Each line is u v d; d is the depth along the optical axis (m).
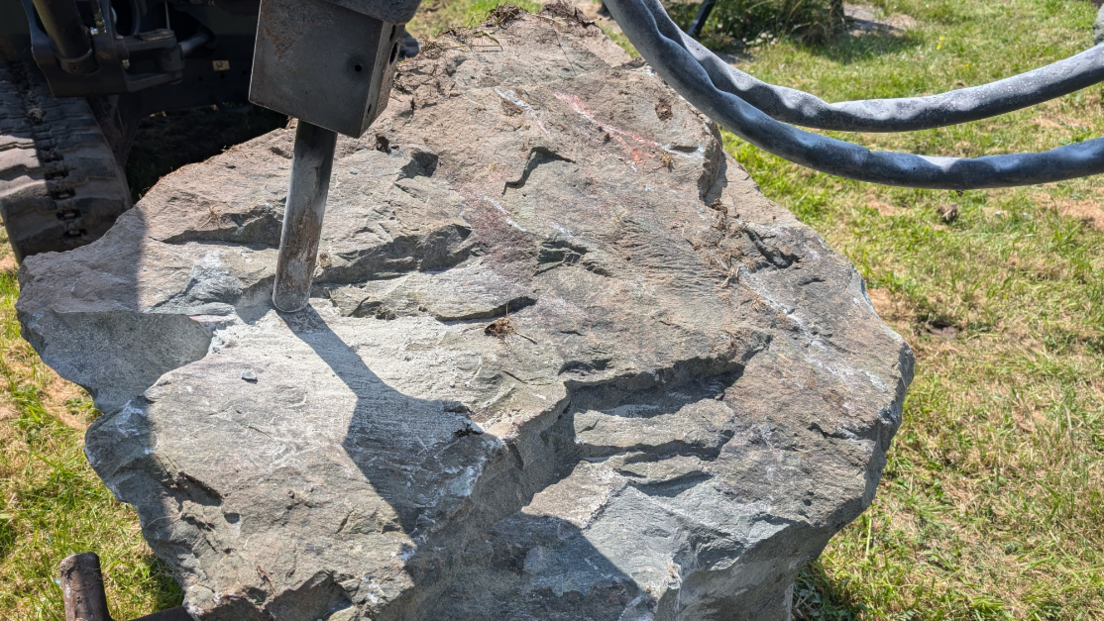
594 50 3.30
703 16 8.49
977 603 3.19
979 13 10.26
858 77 7.61
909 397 4.14
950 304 4.86
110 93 4.13
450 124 2.86
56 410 3.79
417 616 1.74
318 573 1.62
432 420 1.91
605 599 1.83
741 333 2.40
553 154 2.81
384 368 2.06
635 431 2.17
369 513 1.72
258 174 2.55
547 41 3.29
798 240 2.72
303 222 2.02
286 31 1.63
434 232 2.46
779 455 2.22
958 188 1.41
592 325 2.33
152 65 4.34
